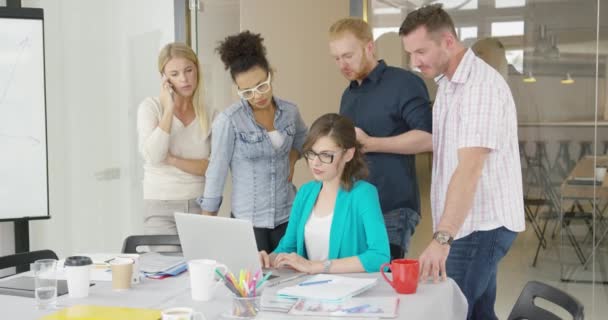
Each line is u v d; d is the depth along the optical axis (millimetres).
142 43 4395
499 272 3803
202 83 3580
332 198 2537
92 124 4363
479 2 3678
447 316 2158
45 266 2016
